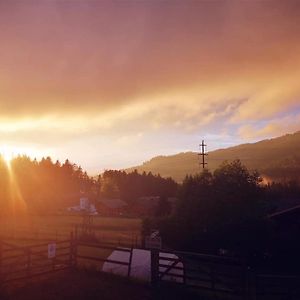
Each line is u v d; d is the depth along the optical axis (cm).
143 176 17450
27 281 1773
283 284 1650
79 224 6247
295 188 9856
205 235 3662
